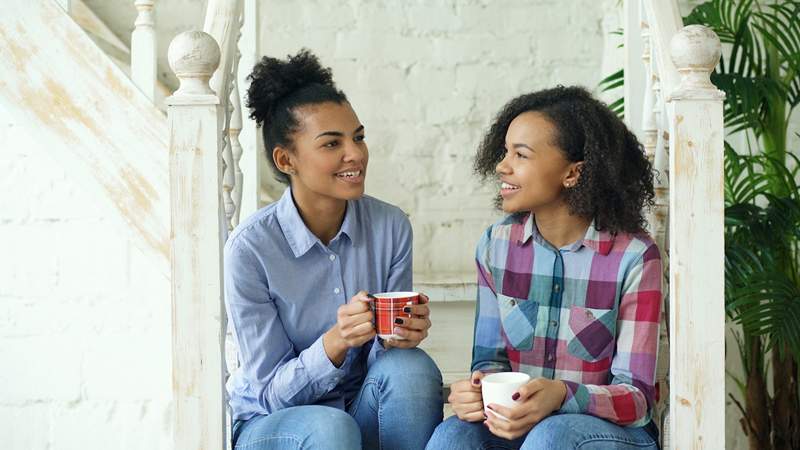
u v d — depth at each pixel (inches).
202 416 56.4
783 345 91.9
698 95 54.2
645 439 58.6
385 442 61.9
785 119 94.9
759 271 82.0
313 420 58.8
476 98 126.2
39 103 83.6
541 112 61.9
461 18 125.3
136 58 83.7
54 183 88.5
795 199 88.6
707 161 54.5
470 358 109.6
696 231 54.8
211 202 55.7
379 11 124.7
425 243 126.9
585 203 60.9
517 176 61.6
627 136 63.9
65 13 83.1
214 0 70.0
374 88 125.4
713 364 55.2
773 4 98.4
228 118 69.9
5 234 88.9
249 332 64.4
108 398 90.2
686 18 92.5
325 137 64.4
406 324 61.3
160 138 83.2
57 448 90.5
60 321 89.7
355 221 67.7
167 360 89.7
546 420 55.7
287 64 67.3
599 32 126.0
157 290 89.2
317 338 67.1
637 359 59.2
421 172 126.6
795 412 93.8
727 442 107.3
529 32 126.0
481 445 58.5
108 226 88.9
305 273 66.2
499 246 64.7
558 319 62.3
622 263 60.7
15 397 90.1
